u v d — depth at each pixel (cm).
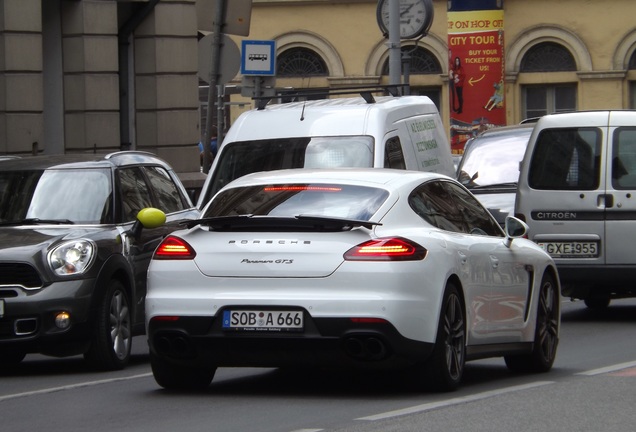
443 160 3098
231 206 1805
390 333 1661
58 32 4425
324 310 1667
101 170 2367
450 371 1756
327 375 2011
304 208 1761
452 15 7506
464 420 1535
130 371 2181
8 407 1770
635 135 2831
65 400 1820
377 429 1475
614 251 2816
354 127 2731
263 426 1527
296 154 2727
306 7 8244
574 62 8194
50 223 2275
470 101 7500
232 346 1703
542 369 2055
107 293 2169
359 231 1691
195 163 4853
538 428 1485
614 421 1534
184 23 4791
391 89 2994
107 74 4475
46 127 4434
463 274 1781
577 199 2841
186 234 1756
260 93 3625
